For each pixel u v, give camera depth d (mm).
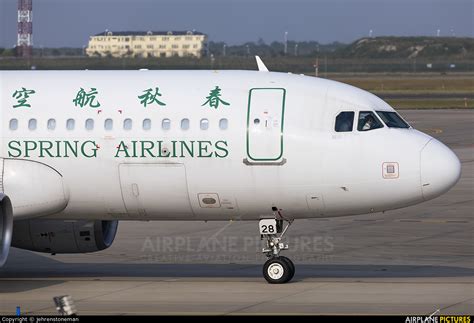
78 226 69438
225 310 57094
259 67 69500
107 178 66125
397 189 64188
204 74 67938
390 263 74062
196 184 65438
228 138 64812
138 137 65562
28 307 58438
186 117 65562
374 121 65000
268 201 65438
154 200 66250
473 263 73812
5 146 66688
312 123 64812
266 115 65000
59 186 66438
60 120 66625
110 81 67938
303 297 60656
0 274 70750
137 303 59312
